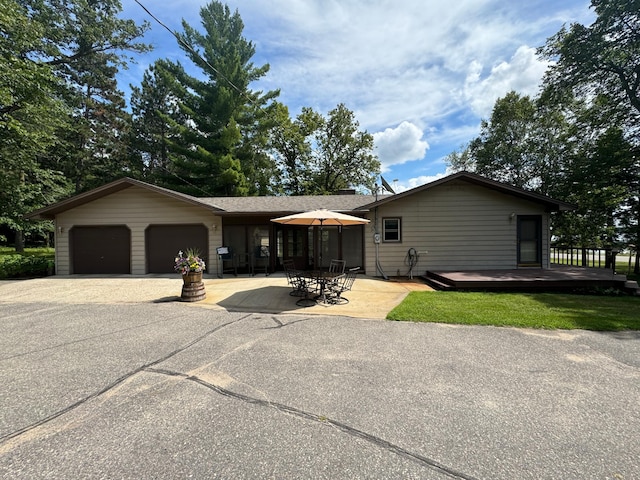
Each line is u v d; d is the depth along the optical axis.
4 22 10.82
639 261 12.30
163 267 11.64
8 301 6.94
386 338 4.32
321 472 1.82
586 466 1.87
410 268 10.48
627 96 11.93
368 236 10.83
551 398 2.68
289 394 2.77
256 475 1.79
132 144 25.05
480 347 3.94
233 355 3.71
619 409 2.51
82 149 22.47
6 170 13.31
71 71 20.11
